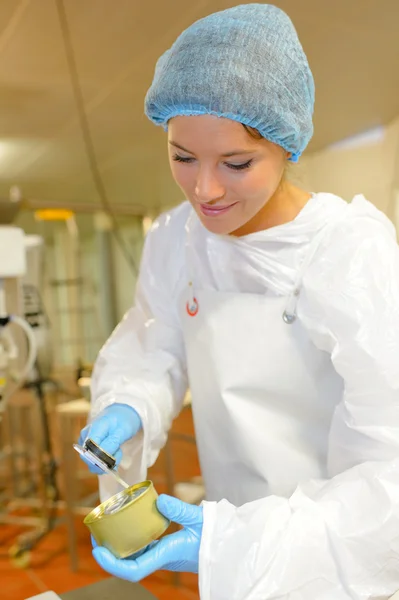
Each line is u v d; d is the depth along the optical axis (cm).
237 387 99
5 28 248
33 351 207
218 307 101
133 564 69
